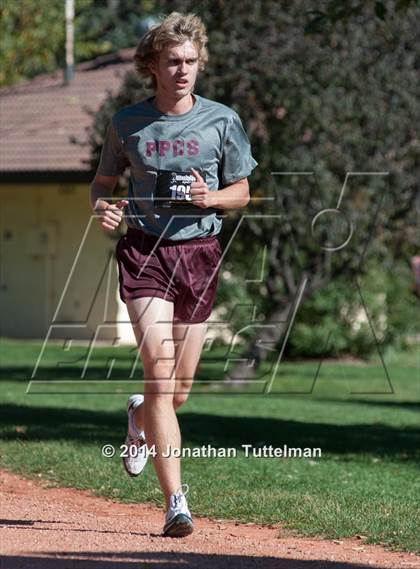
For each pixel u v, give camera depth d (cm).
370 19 3916
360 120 3975
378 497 1823
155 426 1470
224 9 3900
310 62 3856
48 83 6925
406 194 4091
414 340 5944
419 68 4081
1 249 6044
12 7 7719
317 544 1482
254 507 1692
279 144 3891
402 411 3512
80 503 1773
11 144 5997
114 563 1295
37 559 1309
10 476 2011
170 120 1500
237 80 3891
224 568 1295
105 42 8919
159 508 1745
